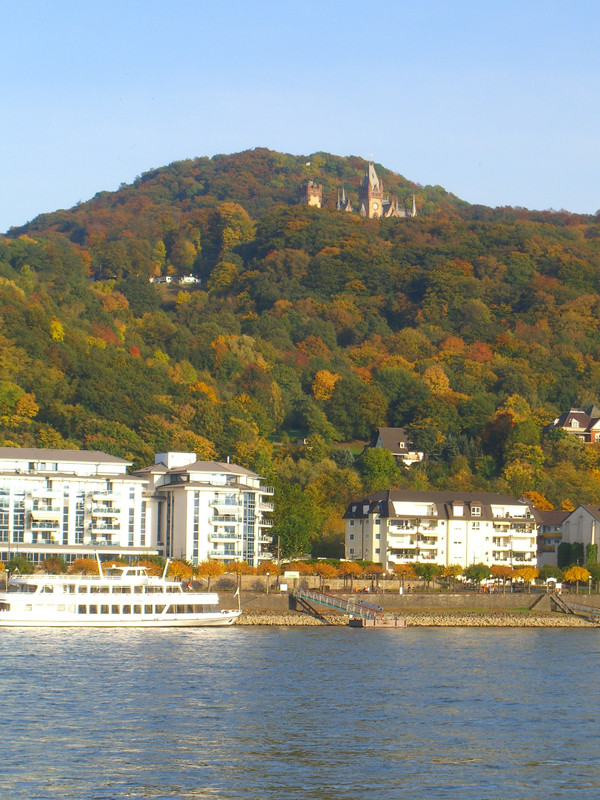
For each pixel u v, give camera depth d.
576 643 182.75
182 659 148.50
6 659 143.00
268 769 93.19
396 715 114.31
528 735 106.12
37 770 91.56
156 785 88.56
